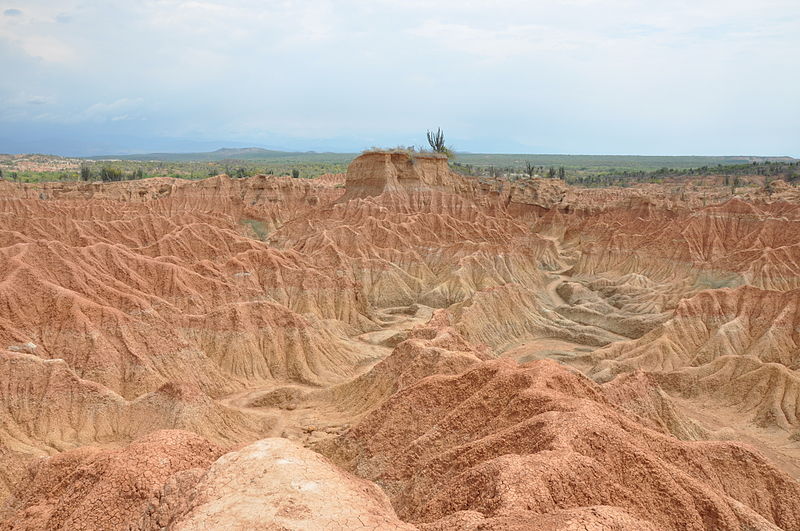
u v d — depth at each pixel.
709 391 63.53
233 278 85.50
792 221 112.81
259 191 168.75
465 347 56.88
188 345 62.38
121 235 111.75
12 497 33.09
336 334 80.81
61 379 47.28
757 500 32.94
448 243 123.06
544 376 38.56
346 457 40.94
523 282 112.50
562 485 24.16
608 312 95.31
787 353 68.50
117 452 29.97
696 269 103.94
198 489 21.73
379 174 147.00
